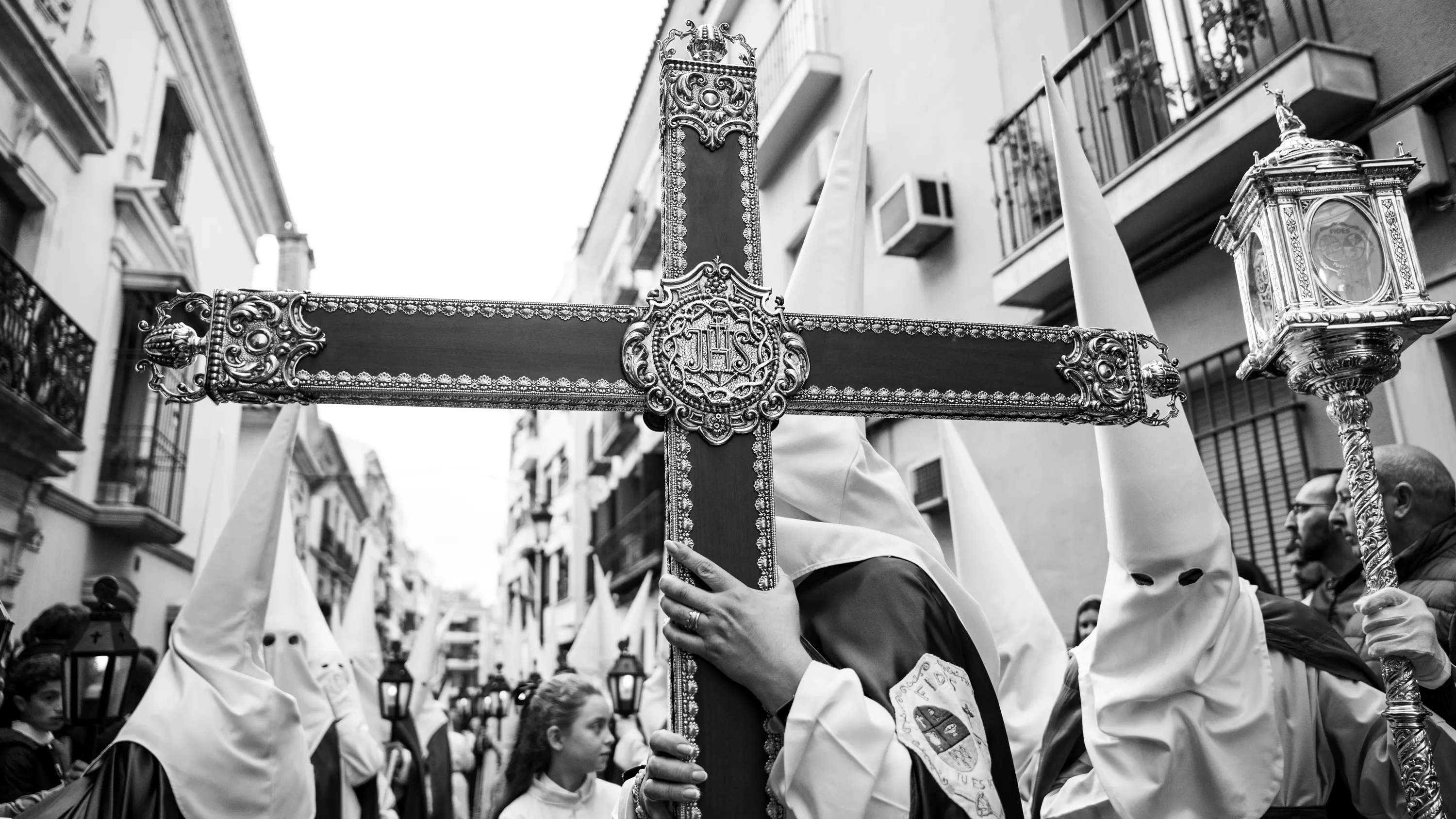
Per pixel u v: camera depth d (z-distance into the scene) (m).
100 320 11.57
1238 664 2.02
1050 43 7.54
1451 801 2.04
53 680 3.92
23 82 9.34
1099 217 2.09
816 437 2.02
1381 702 2.16
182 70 14.09
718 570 1.59
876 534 1.81
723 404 1.71
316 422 25.69
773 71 12.20
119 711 3.51
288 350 1.64
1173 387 1.93
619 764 7.29
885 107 9.93
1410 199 4.83
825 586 1.72
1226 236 1.97
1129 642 2.06
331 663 5.56
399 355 1.67
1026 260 6.96
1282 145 1.84
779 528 1.81
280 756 3.10
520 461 38.50
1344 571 3.47
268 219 19.61
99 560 11.98
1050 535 7.31
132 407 12.30
